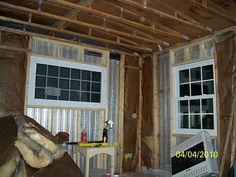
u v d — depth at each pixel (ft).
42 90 13.21
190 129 13.92
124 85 16.58
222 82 12.39
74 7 10.19
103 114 15.35
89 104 14.85
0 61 12.15
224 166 11.48
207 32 13.14
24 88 12.57
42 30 13.57
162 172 15.12
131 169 16.16
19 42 12.71
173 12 11.22
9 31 12.44
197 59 13.83
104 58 15.69
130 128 16.53
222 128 12.12
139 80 17.34
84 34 13.99
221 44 12.63
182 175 11.96
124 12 11.58
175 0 10.05
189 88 14.38
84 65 14.80
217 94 12.53
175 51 15.35
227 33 12.44
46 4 10.96
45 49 13.56
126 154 16.10
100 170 14.89
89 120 14.87
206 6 10.27
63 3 9.88
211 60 13.15
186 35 13.99
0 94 11.95
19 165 6.60
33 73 12.96
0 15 11.98
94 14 10.93
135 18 12.22
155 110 16.11
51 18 12.04
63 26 12.98
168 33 13.12
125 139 16.21
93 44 15.29
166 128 15.48
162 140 15.62
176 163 12.42
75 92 14.38
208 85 13.32
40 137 7.07
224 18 11.35
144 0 10.22
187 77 14.58
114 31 12.82
